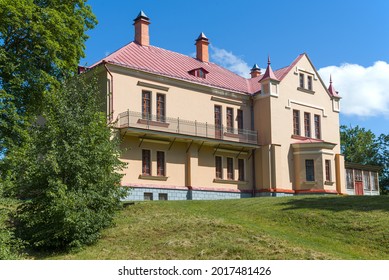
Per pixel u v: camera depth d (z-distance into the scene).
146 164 28.06
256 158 33.66
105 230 16.75
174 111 29.69
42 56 23.91
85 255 14.28
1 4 21.16
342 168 36.91
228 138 32.25
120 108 27.02
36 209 15.58
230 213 19.05
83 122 16.28
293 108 35.03
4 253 12.22
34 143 15.82
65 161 15.31
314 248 13.65
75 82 17.28
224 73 36.56
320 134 36.69
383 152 60.81
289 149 34.19
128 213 19.62
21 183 15.33
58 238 15.13
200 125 30.84
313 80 37.03
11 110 21.91
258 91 34.44
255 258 12.73
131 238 15.64
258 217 17.92
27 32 23.55
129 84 27.72
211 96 32.12
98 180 15.78
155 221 17.61
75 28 25.33
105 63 26.78
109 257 13.83
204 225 16.41
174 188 28.83
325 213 16.97
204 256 13.25
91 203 15.52
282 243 13.92
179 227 16.44
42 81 23.00
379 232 14.55
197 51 37.03
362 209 16.94
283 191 32.88
